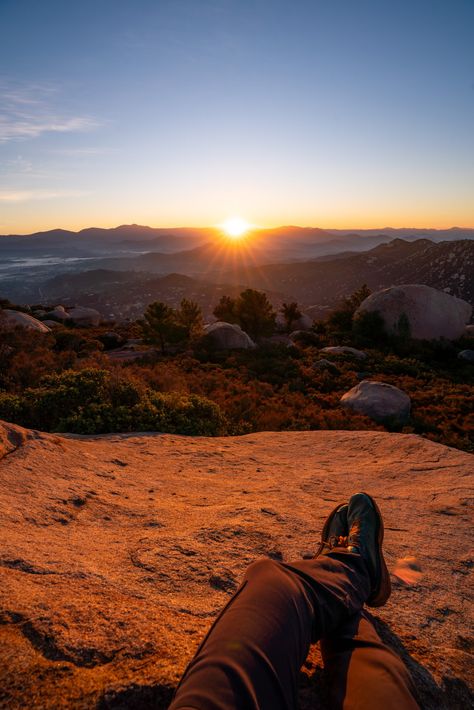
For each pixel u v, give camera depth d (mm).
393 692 1046
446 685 1692
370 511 2018
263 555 2729
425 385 27375
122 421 7949
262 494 4406
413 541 3229
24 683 1278
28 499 3287
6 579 1905
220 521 3324
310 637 1138
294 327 58250
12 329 23797
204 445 6625
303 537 3080
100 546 2688
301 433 7562
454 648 1961
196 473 5199
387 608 2227
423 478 5023
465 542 3250
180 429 8281
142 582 2230
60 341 33156
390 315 47625
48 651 1434
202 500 4129
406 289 48469
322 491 4594
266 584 1180
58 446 4828
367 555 1750
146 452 5977
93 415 7926
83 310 72312
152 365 26578
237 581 2373
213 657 916
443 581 2625
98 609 1771
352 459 6059
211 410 9336
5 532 2572
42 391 8680
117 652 1492
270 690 900
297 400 20297
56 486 3709
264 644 972
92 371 9352
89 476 4277
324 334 50969
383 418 19672
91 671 1377
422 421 19781
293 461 5973
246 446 6746
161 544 2758
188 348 37219
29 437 4770
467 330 50281
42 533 2738
